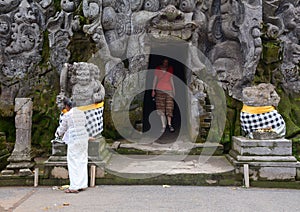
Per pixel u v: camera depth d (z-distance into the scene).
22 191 5.58
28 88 8.42
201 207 4.68
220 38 8.56
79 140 5.57
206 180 5.95
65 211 4.48
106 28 8.20
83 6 7.97
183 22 7.99
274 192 5.52
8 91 8.42
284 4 8.84
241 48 8.21
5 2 8.74
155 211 4.50
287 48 8.74
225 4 8.32
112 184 5.96
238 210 4.56
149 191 5.53
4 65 8.65
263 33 8.41
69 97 6.72
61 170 5.98
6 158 6.89
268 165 5.90
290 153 6.02
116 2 8.37
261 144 6.05
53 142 6.14
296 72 8.66
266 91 6.54
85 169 5.65
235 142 6.66
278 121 6.46
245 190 5.62
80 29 8.09
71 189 5.43
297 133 7.74
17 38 8.64
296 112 8.31
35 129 8.05
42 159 7.53
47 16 8.91
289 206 4.74
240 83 8.10
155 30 8.09
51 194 5.37
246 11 7.93
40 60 8.70
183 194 5.35
